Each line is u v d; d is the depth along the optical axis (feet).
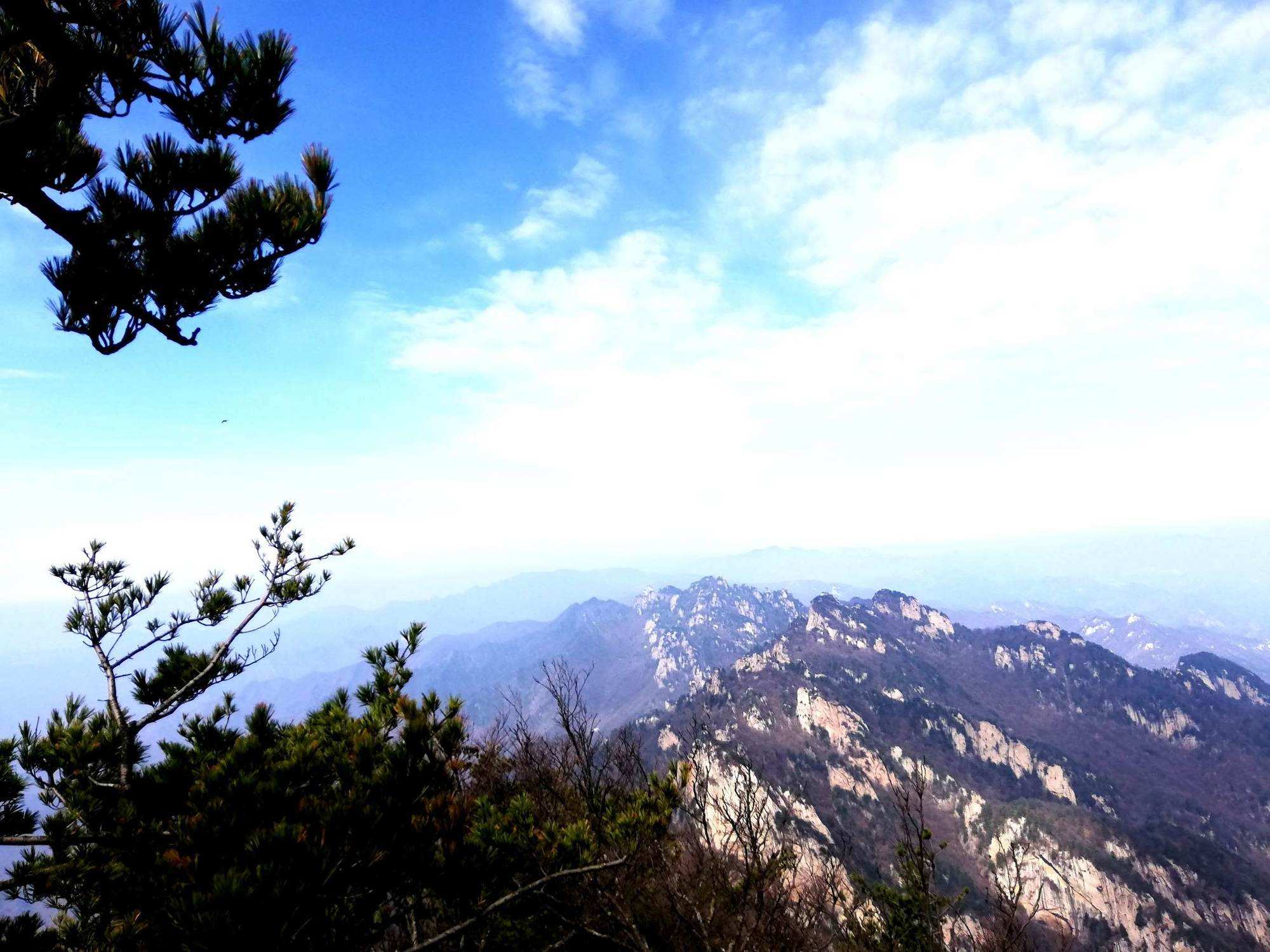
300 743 14.78
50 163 16.62
